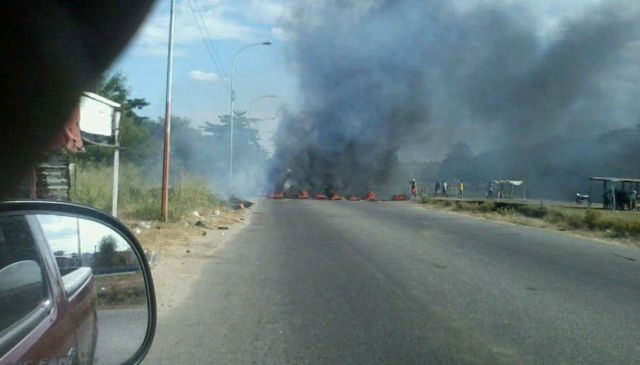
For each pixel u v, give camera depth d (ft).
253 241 57.77
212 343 23.47
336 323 26.61
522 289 34.86
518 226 79.51
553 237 65.16
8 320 9.10
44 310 10.09
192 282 35.88
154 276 37.27
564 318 28.02
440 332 25.25
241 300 31.19
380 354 22.22
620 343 24.06
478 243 58.03
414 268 41.98
